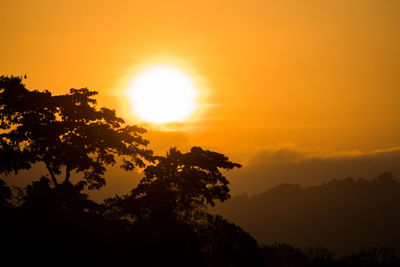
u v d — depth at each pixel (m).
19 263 43.09
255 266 52.44
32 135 53.03
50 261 44.12
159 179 53.25
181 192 52.81
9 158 52.50
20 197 52.19
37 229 46.31
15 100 53.25
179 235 49.50
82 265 45.03
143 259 48.44
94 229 48.44
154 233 50.06
